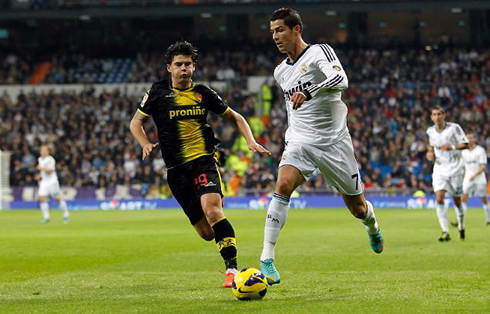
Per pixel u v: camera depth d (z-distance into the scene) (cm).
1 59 4656
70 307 633
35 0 4503
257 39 4728
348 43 4650
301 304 630
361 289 727
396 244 1336
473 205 3344
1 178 3616
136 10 4194
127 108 4175
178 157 789
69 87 4394
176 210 3306
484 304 626
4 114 4147
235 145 3841
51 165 2353
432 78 4331
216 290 737
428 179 3419
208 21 4728
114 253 1223
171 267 991
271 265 730
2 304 654
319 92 767
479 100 4047
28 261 1095
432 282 780
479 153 1984
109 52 4753
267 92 4219
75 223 2281
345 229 1825
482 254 1124
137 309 616
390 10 4059
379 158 3659
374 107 4006
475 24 4581
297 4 4094
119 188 3575
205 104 793
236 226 2005
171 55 787
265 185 3519
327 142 778
